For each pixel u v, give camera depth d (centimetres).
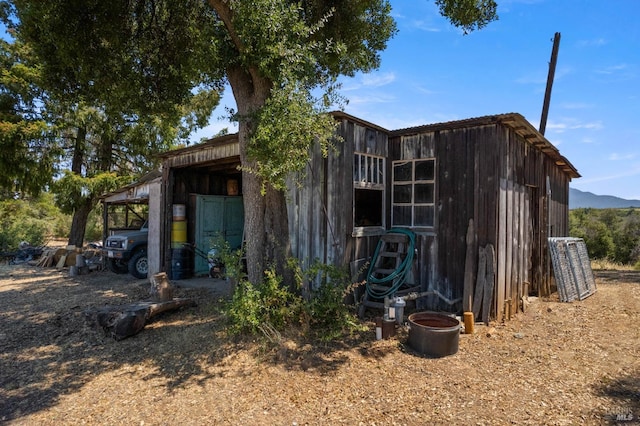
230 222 1004
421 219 640
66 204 1270
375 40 709
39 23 539
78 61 577
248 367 385
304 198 579
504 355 429
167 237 859
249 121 497
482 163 569
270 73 422
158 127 1363
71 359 426
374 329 506
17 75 1162
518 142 645
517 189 639
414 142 647
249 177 508
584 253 802
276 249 509
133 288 780
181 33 645
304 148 402
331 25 614
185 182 916
